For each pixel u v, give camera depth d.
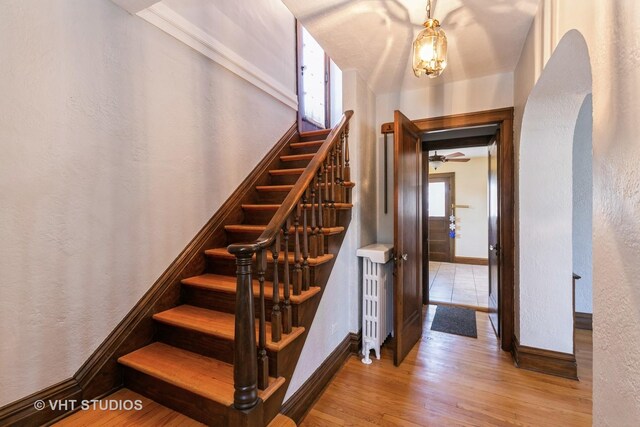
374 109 3.04
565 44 1.40
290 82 3.52
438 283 5.18
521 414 1.83
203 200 2.32
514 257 2.56
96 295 1.62
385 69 2.55
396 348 2.39
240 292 1.35
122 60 1.73
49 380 1.43
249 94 2.82
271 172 3.07
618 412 0.84
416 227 2.88
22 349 1.34
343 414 1.85
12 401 1.31
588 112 3.09
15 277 1.31
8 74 1.27
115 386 1.69
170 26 2.03
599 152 0.95
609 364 0.89
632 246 0.77
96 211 1.61
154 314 1.93
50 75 1.41
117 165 1.71
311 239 2.05
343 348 2.47
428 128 2.88
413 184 2.77
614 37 0.86
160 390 1.59
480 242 6.89
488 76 2.66
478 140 3.47
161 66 1.97
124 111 1.74
